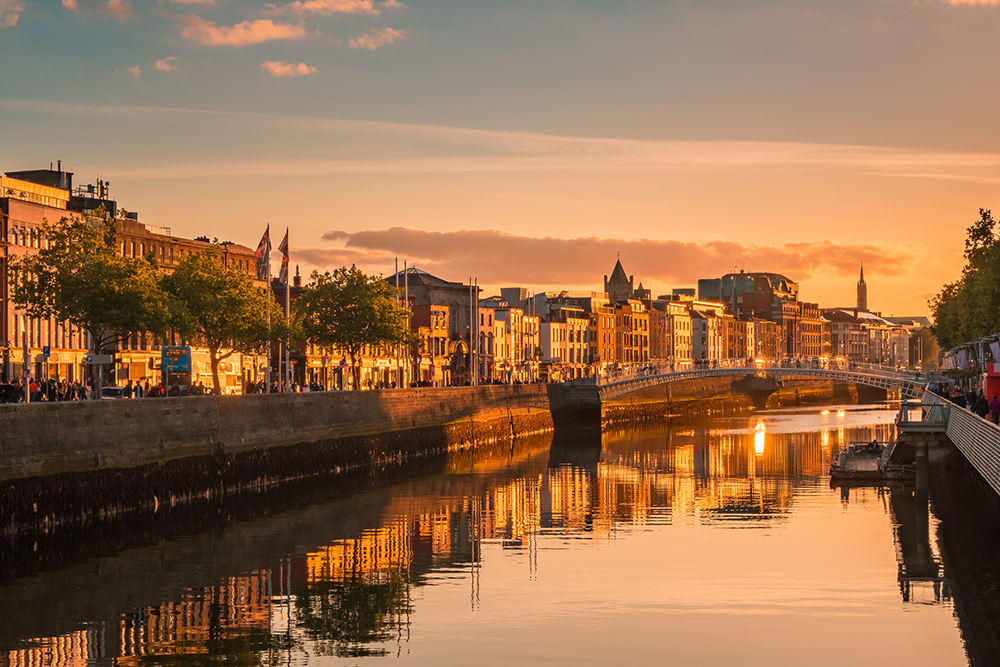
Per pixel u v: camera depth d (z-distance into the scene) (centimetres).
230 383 12838
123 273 7906
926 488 8244
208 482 7769
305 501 7969
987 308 8544
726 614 4591
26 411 6059
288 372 11319
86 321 7831
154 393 8944
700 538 6406
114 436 6825
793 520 6994
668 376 16475
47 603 4875
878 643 4156
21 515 5900
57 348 10544
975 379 10594
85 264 7994
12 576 5353
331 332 11894
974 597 4844
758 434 14700
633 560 5750
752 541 6266
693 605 4750
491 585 5203
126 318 7838
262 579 5369
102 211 8244
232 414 8212
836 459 9788
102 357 7494
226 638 4375
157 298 8075
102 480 6619
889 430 15112
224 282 9631
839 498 7950
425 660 4053
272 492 8381
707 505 7794
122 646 4272
